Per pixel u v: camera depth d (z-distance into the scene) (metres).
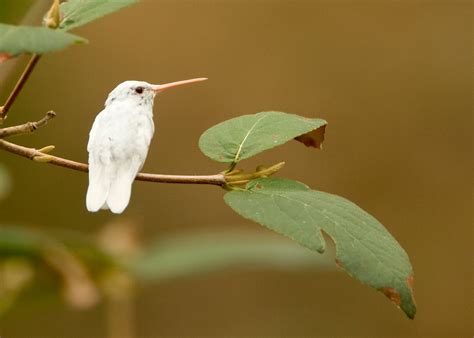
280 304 4.47
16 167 4.35
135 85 3.41
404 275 3.35
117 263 3.53
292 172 4.53
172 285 4.43
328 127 4.59
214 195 4.55
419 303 4.45
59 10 3.37
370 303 4.50
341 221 3.36
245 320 4.43
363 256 3.36
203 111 4.62
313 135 3.40
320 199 3.37
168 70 4.66
